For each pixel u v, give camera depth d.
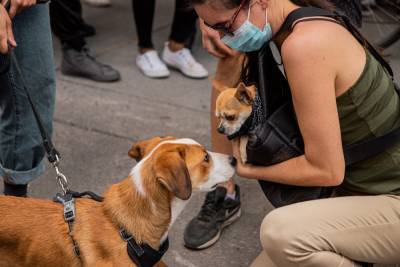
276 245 2.31
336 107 2.16
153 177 2.29
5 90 2.87
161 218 2.34
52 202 2.47
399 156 2.30
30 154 3.04
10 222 2.38
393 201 2.31
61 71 5.26
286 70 2.17
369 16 5.05
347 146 2.29
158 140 2.50
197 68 5.15
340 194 2.55
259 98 2.33
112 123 4.45
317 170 2.23
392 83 2.32
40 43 2.88
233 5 2.14
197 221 3.19
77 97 4.84
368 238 2.29
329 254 2.29
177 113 4.58
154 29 6.17
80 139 4.24
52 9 4.86
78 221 2.37
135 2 5.01
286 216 2.30
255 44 2.29
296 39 2.10
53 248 2.36
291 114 2.32
